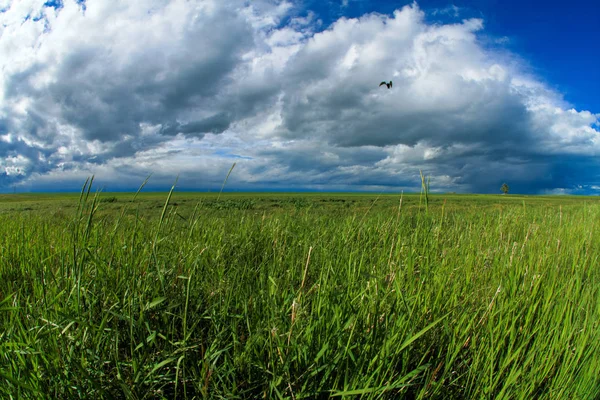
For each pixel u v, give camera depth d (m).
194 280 2.38
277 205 17.53
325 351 1.58
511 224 5.82
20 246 3.20
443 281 2.16
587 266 3.35
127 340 1.87
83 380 1.43
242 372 1.68
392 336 1.58
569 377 1.62
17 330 1.66
